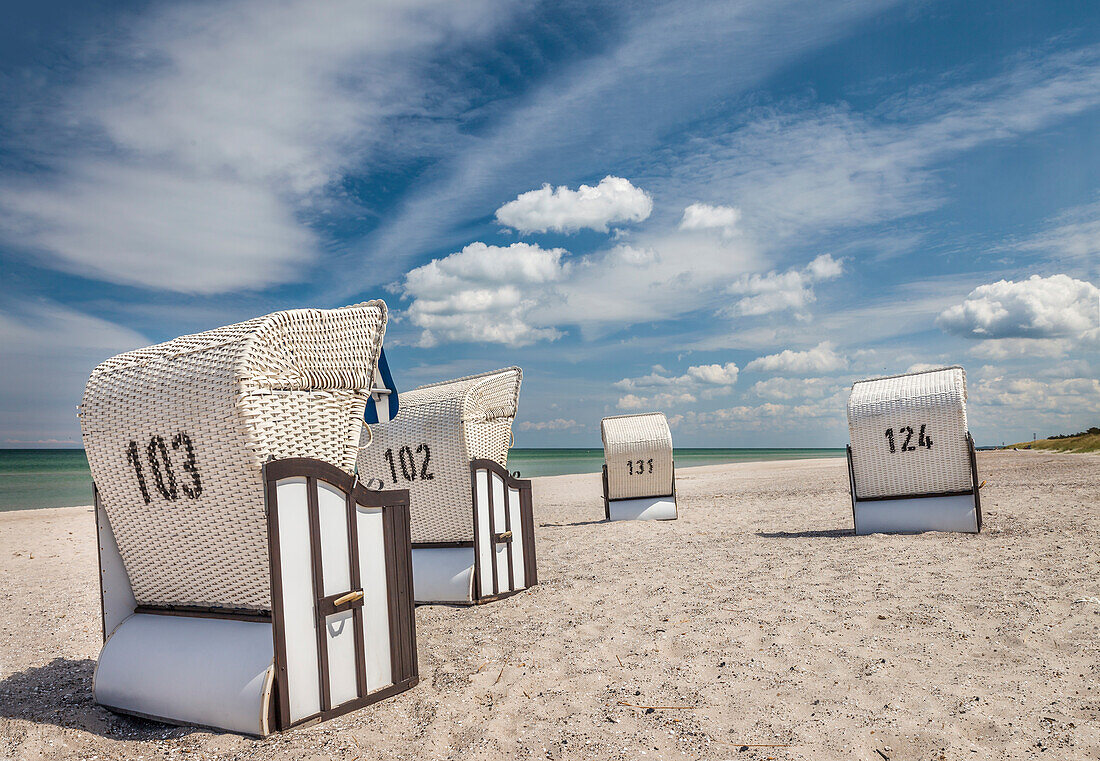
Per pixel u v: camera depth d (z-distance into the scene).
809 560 7.80
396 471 7.05
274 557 3.62
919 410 9.27
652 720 3.67
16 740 3.75
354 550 4.06
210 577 3.94
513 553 7.09
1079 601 5.41
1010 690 3.77
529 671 4.55
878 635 4.89
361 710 3.99
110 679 4.11
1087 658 4.20
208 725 3.73
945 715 3.50
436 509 6.86
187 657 3.86
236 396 3.54
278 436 3.72
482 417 6.99
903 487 9.46
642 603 6.25
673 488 13.69
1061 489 13.67
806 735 3.38
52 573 9.26
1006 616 5.15
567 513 16.36
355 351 4.24
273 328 3.73
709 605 6.01
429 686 4.39
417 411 6.96
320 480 3.90
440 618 6.16
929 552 7.78
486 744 3.46
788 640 4.89
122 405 4.08
